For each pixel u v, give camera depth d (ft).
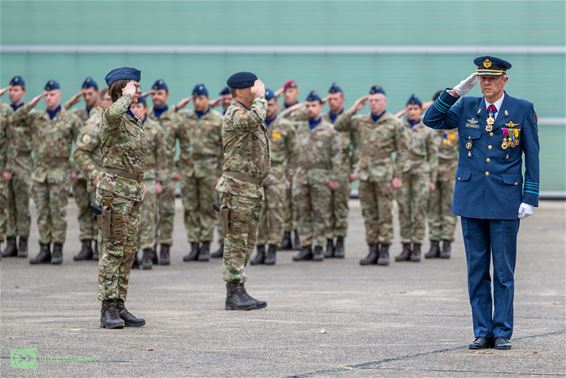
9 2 165.37
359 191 95.66
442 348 53.31
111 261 59.21
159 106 100.17
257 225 67.51
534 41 164.76
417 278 84.33
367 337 56.44
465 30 164.66
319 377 46.60
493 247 53.47
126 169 59.00
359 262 96.48
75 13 165.48
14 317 63.31
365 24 165.27
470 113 54.03
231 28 165.48
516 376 46.88
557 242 111.34
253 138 66.03
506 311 53.26
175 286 78.95
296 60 165.58
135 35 165.48
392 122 94.53
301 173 98.02
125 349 52.85
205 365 49.08
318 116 98.63
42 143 94.53
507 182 53.11
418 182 98.68
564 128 165.27
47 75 165.68
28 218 100.01
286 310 66.28
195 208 98.84
